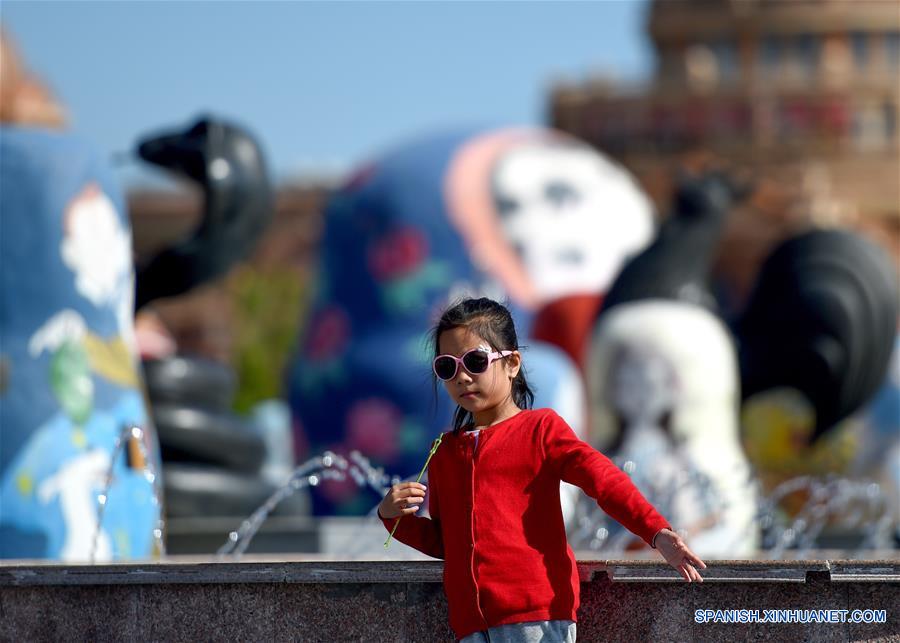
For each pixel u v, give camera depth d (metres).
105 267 26.47
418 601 13.13
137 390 27.06
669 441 44.94
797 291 47.47
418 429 53.38
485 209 56.72
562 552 12.05
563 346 56.53
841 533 43.12
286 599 13.31
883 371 48.19
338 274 57.94
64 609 13.65
